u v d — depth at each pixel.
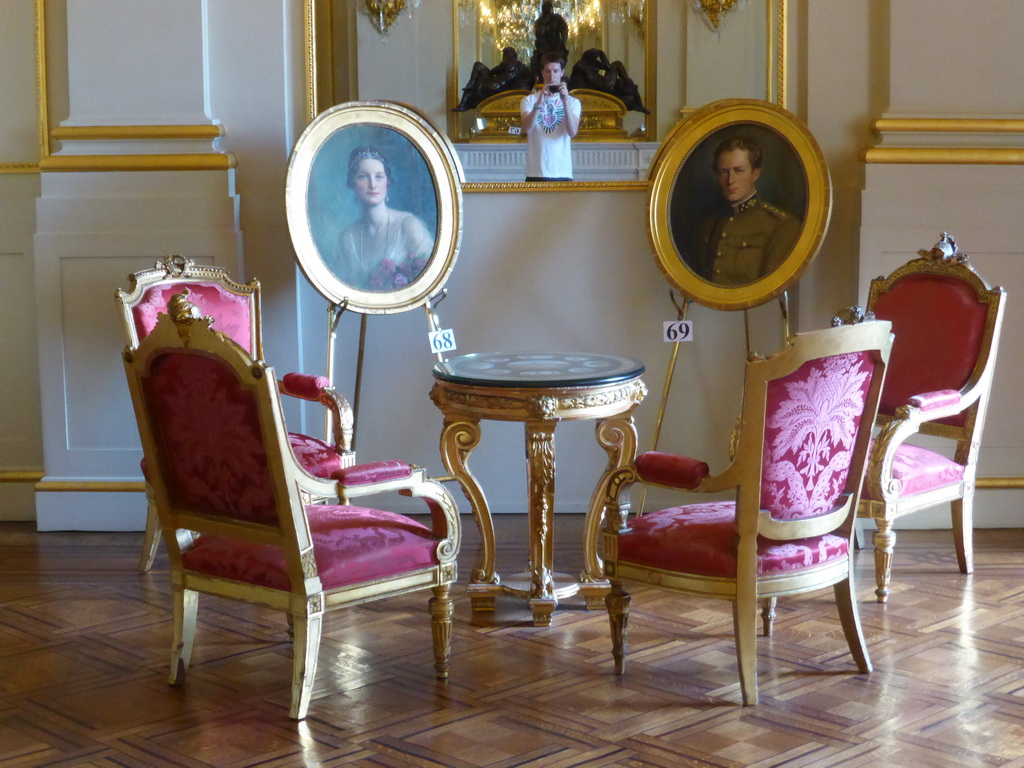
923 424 4.41
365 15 6.43
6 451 5.30
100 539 4.94
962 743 2.95
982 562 4.50
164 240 4.90
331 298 4.73
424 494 3.30
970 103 4.89
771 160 4.80
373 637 3.78
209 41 4.95
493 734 3.04
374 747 2.97
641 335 5.16
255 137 5.00
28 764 2.90
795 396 3.05
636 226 5.09
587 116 6.32
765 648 3.62
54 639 3.79
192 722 3.14
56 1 5.01
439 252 4.89
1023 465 5.01
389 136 4.81
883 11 4.94
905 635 3.72
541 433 3.75
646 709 3.18
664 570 3.23
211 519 3.21
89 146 4.93
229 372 2.96
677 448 5.23
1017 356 4.95
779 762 2.85
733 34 6.05
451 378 3.79
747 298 4.83
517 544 4.84
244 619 3.95
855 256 5.00
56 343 4.97
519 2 6.52
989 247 4.88
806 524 3.18
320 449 4.25
